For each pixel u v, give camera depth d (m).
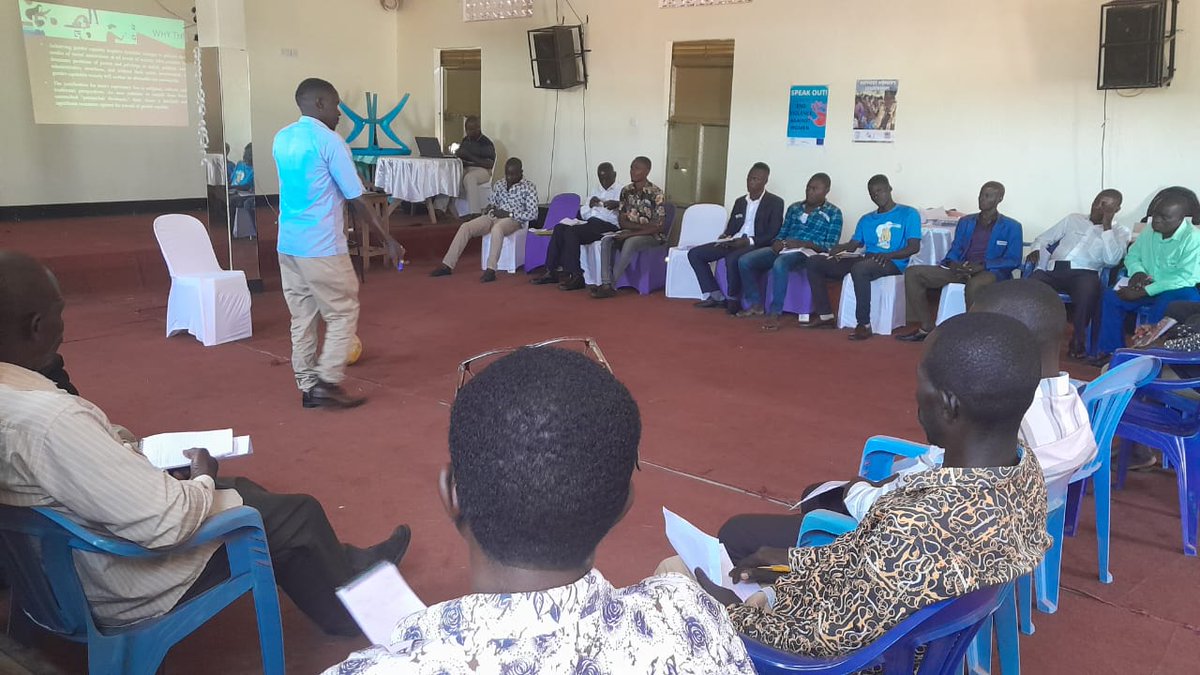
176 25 8.95
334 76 10.25
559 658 0.67
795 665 1.27
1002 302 1.86
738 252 6.16
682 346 5.22
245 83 6.17
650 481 3.14
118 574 1.54
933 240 5.98
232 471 3.11
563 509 0.68
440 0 10.10
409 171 8.38
